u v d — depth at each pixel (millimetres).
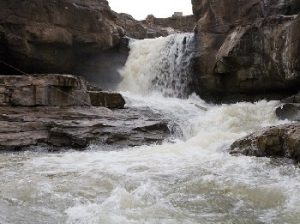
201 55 24484
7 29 22734
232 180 9297
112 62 28078
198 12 26781
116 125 15766
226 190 8781
